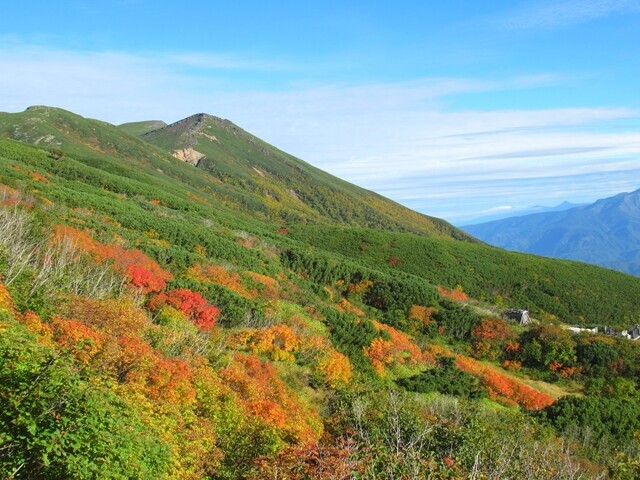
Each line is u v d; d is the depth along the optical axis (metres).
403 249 107.88
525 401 48.34
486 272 100.00
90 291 26.75
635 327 78.81
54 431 9.05
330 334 45.22
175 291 34.94
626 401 42.84
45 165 89.00
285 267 74.75
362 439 15.78
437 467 12.26
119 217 57.56
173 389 18.03
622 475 17.27
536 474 14.31
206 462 15.09
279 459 12.76
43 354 11.12
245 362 30.41
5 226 27.55
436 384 43.22
